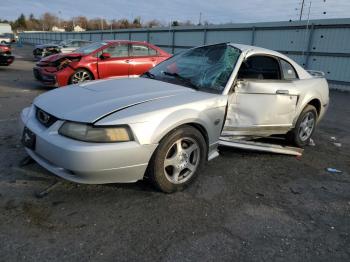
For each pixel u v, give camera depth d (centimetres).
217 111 341
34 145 286
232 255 233
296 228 273
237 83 373
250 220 279
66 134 265
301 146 492
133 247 233
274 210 300
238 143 397
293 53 1603
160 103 300
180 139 306
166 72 399
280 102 419
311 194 340
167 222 267
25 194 292
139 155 274
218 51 406
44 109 292
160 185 302
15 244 227
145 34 2786
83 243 234
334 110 870
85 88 336
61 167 267
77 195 298
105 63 871
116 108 280
